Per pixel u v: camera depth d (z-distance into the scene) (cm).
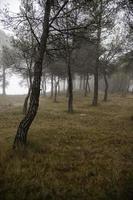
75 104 2838
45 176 651
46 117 1750
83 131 1233
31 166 717
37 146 909
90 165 739
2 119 1673
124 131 1237
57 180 624
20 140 873
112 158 807
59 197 544
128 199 535
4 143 941
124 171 695
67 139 1061
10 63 2242
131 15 1123
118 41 2655
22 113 2030
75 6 952
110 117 1748
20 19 1026
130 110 2169
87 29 1012
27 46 1788
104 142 1020
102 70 3306
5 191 561
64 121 1566
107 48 2800
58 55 1168
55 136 1108
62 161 769
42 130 1236
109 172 685
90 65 3191
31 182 606
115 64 3303
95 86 2572
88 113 1980
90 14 1003
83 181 630
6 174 653
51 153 853
